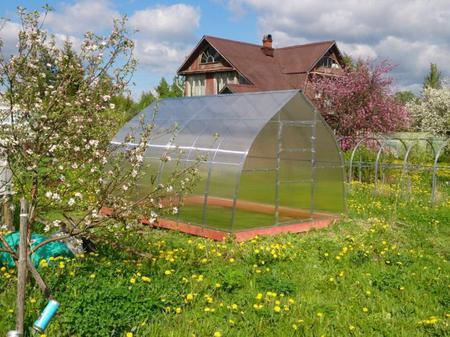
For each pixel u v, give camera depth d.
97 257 8.01
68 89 6.55
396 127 30.98
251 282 7.44
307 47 38.53
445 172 24.98
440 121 38.47
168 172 11.97
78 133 6.59
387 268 8.72
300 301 6.88
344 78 30.28
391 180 21.05
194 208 11.16
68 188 6.78
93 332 5.41
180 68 40.06
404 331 6.08
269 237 10.84
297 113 11.86
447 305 7.03
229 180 10.67
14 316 5.65
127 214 6.94
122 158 7.07
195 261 8.31
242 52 37.00
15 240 7.49
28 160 6.11
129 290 6.20
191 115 13.06
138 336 5.52
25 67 6.20
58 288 6.44
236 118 11.85
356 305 6.92
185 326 5.82
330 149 12.91
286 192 11.72
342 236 11.40
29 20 6.03
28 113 6.22
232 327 5.96
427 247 10.70
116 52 6.49
